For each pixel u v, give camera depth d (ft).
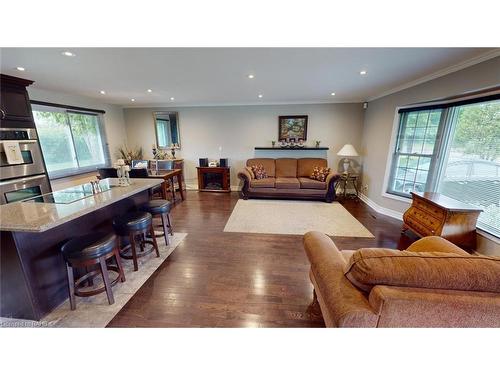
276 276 7.32
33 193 10.40
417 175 11.73
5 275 5.22
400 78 10.62
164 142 19.89
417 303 2.95
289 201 16.05
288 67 8.95
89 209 5.73
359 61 8.21
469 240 7.77
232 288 6.73
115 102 17.90
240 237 10.18
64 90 13.20
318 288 4.58
